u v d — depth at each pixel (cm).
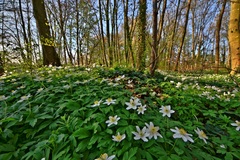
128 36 947
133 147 174
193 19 2184
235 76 703
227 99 315
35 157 177
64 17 966
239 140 209
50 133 216
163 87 396
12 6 1105
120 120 209
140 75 514
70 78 416
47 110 253
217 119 262
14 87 390
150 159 161
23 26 1073
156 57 556
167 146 181
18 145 205
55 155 176
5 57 671
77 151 180
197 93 346
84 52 980
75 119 219
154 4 516
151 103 281
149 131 179
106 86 345
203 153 177
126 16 973
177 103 301
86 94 283
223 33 2425
